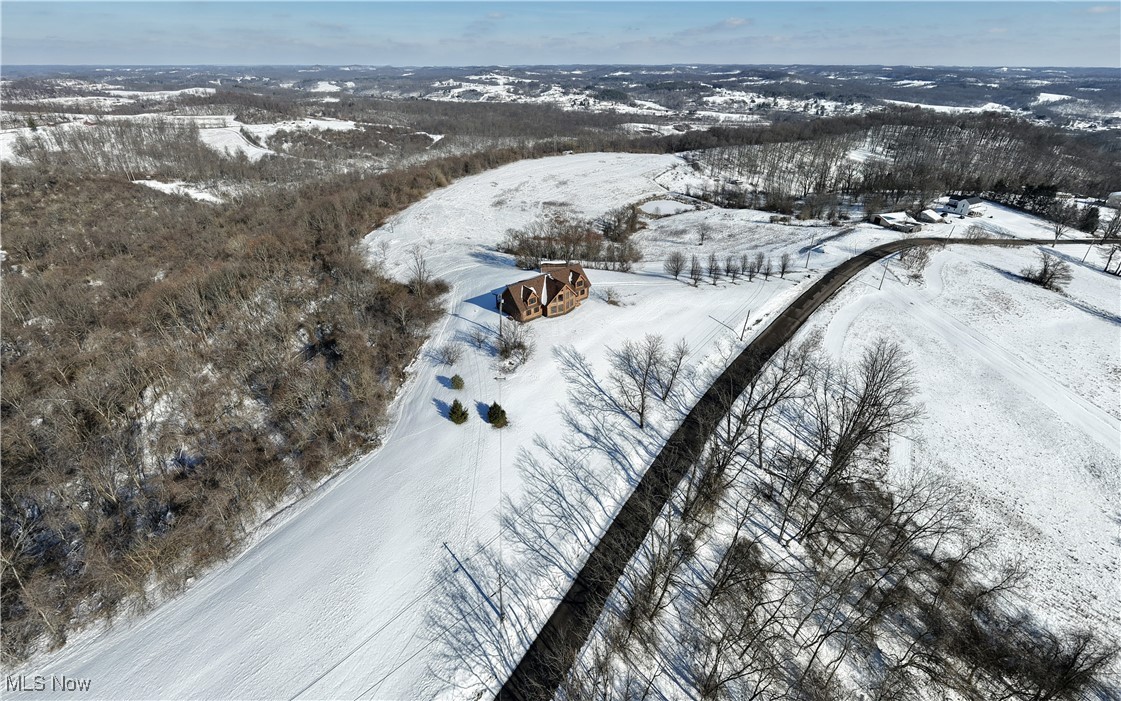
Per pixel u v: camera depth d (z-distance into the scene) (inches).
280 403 2380.7
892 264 4082.2
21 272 3794.3
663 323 3196.4
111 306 3176.7
